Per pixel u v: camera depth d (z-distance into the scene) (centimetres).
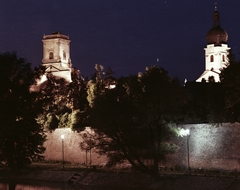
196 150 5884
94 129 5550
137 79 5425
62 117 8038
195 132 5916
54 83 9762
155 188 5334
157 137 5394
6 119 6400
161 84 5322
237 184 4784
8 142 6612
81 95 9450
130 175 5803
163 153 5347
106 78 9325
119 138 5481
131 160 5444
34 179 6700
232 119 5828
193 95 7631
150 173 5425
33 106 6819
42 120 8219
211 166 5706
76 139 7506
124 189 5562
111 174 6012
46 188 5897
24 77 6756
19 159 6712
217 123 5700
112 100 5372
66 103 9388
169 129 5375
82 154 7381
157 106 5344
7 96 6525
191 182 5128
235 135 5509
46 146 8044
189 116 6272
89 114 5525
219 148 5656
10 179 6925
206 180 5047
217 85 6631
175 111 5556
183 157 5994
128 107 5312
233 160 5491
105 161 6962
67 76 11562
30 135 6769
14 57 6638
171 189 5178
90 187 5822
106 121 5328
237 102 5716
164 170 6006
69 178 6334
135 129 5362
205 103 6631
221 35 13112
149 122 5375
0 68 6519
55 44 11888
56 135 7894
